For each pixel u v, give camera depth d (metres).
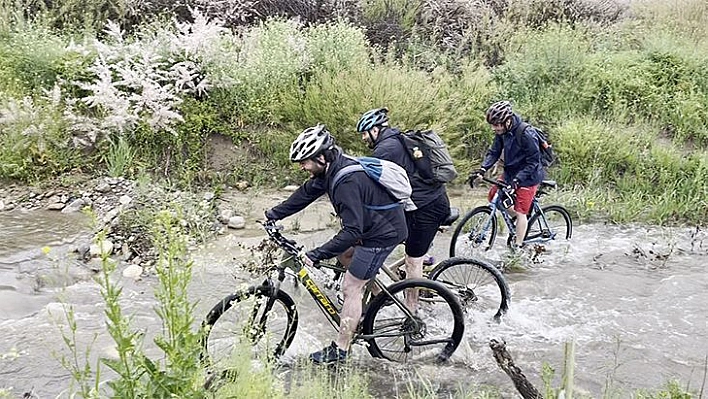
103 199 8.84
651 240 8.91
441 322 6.07
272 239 5.36
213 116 10.50
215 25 11.18
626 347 6.20
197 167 9.97
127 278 7.09
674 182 10.33
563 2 14.54
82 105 10.06
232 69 10.88
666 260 8.27
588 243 8.74
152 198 8.70
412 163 6.03
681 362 5.99
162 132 10.03
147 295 6.75
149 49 10.70
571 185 10.55
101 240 3.08
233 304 4.82
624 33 14.06
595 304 7.04
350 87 10.54
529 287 7.32
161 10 12.46
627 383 5.60
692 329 6.59
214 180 9.88
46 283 6.86
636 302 7.11
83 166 9.63
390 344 5.88
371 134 6.19
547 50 12.35
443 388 5.43
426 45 12.92
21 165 9.34
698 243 8.87
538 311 6.80
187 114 10.34
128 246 7.68
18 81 10.24
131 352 3.18
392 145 6.01
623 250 8.55
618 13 15.07
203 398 3.25
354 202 5.05
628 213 9.58
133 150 9.86
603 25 14.48
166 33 11.00
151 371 3.12
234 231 8.48
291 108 10.62
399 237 5.31
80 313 6.36
